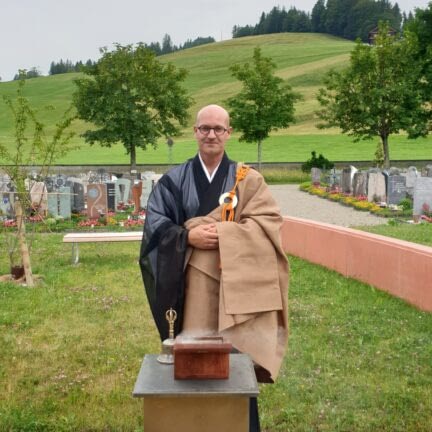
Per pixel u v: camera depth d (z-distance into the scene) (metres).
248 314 3.70
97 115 38.44
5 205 19.78
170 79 39.12
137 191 22.59
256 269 3.75
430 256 7.98
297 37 169.25
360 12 183.88
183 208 4.00
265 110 40.94
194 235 3.80
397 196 22.80
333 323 7.53
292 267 11.16
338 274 10.47
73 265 12.13
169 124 40.00
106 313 8.33
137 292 9.59
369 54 36.88
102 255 13.32
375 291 9.17
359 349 6.52
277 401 5.24
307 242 11.88
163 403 2.97
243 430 2.98
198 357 3.05
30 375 6.01
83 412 5.12
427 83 38.16
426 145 60.09
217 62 125.81
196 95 92.81
